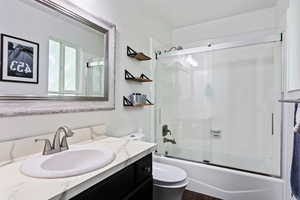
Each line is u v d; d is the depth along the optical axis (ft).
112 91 5.24
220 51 7.75
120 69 5.66
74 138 4.04
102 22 4.86
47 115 3.58
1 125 2.90
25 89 3.21
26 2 3.23
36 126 3.39
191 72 8.36
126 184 3.04
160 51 8.20
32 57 3.32
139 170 3.41
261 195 5.31
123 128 5.78
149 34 7.36
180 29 9.28
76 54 4.18
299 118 3.27
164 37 8.58
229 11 7.55
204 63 8.13
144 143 4.13
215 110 8.02
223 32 8.21
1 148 2.81
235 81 7.59
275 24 7.02
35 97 3.35
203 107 8.22
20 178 2.26
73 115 4.13
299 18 3.58
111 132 5.26
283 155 5.32
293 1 4.04
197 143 8.30
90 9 4.53
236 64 7.53
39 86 3.43
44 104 3.51
